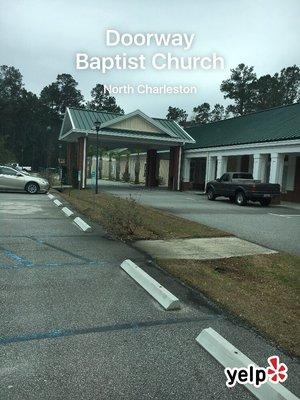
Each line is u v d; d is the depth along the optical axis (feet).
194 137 121.80
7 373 11.50
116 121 101.30
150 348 13.32
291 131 78.59
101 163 209.77
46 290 18.51
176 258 24.99
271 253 27.58
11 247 26.91
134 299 17.79
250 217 50.34
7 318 15.23
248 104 242.58
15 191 77.15
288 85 236.43
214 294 18.61
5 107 304.91
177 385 11.27
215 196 78.18
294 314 17.01
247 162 101.76
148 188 115.85
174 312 16.48
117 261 24.07
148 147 126.62
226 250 28.09
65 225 36.76
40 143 315.37
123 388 11.02
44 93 328.70
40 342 13.42
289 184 86.84
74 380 11.29
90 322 15.17
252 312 16.70
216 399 10.71
